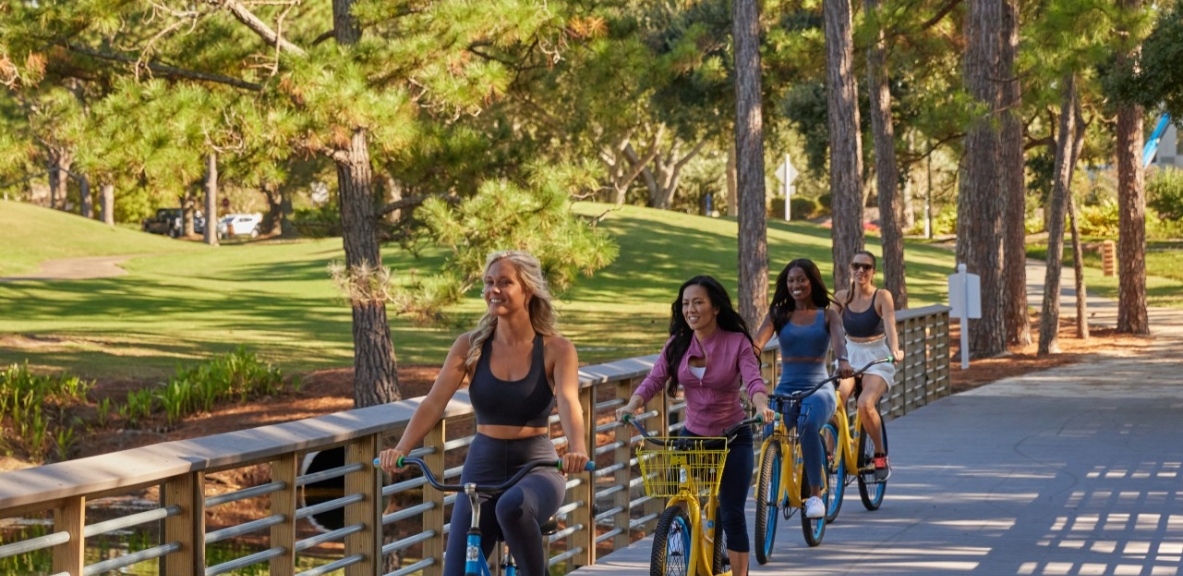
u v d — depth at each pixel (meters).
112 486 5.18
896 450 14.42
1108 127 43.06
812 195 107.38
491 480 5.66
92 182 16.12
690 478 7.20
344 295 18.56
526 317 5.67
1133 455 13.71
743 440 7.53
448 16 17.08
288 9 18.09
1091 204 79.94
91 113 16.16
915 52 30.19
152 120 15.59
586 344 31.36
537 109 21.48
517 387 5.63
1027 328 29.45
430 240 19.89
